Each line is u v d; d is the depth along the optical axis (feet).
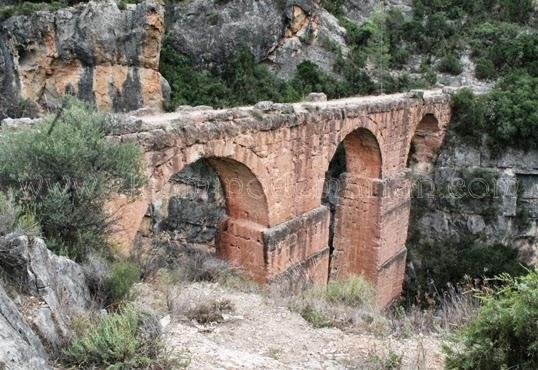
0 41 105.50
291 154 63.52
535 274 25.04
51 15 104.27
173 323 33.45
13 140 35.81
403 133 88.99
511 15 165.58
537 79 117.91
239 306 40.32
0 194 31.04
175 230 103.65
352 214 87.45
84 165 36.35
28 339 20.97
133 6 111.55
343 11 168.04
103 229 39.09
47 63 105.60
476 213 107.45
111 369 23.08
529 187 107.34
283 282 59.93
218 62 131.44
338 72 141.18
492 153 107.96
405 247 97.19
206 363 27.81
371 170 84.69
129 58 109.40
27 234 27.76
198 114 53.01
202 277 53.01
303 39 142.00
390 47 156.66
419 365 29.89
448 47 153.79
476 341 24.89
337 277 81.71
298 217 66.64
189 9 132.16
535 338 23.24
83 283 31.12
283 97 127.34
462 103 108.58
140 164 41.37
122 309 30.35
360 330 37.40
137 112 52.95
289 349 33.04
